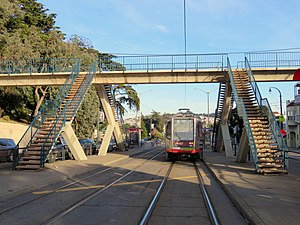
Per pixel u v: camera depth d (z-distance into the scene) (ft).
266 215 26.17
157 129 420.77
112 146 139.33
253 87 76.95
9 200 34.96
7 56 123.95
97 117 157.38
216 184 47.29
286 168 55.01
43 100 161.17
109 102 116.88
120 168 69.97
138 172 62.39
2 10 116.16
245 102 75.66
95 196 37.32
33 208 31.01
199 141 90.38
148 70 95.76
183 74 95.30
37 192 39.91
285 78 90.89
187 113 95.30
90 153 108.58
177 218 27.71
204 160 85.61
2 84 101.30
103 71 97.25
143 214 28.68
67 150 88.12
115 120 127.85
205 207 32.07
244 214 27.94
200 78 94.84
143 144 230.27
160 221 26.73
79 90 83.92
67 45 147.02
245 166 68.39
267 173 53.31
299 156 118.62
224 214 29.14
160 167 72.69
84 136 158.92
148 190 41.65
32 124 68.08
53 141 65.05
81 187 43.91
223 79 93.40
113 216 27.99
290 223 23.81
